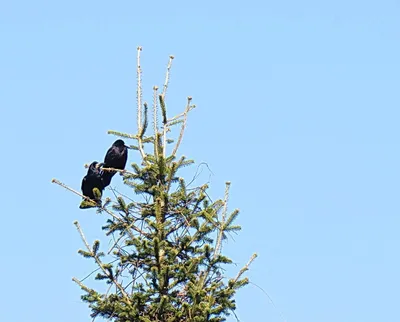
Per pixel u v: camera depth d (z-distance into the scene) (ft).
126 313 42.60
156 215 46.32
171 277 43.96
